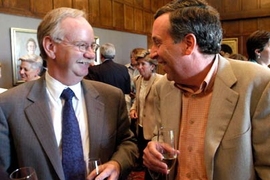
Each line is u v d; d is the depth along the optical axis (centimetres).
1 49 330
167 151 99
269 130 91
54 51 109
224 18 763
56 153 108
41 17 387
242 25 757
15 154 112
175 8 98
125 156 120
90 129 118
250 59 232
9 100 112
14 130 109
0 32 329
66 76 113
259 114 92
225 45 776
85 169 103
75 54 108
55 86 114
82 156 113
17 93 114
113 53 352
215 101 98
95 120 119
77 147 112
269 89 91
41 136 109
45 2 395
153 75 281
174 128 110
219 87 99
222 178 95
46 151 107
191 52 95
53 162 106
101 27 512
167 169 98
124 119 132
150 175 111
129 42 603
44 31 109
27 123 110
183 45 95
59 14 108
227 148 94
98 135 118
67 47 107
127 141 130
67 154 110
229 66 102
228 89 97
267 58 228
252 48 228
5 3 334
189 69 98
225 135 95
